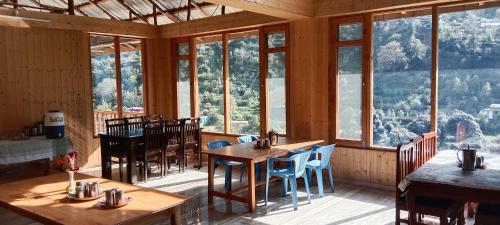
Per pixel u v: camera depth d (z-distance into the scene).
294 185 4.87
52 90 7.12
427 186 3.07
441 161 3.78
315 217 4.58
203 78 8.26
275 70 6.92
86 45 7.59
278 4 5.44
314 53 6.24
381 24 5.75
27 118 6.85
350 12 5.79
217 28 7.47
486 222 3.09
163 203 3.46
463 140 5.18
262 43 7.02
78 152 7.47
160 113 8.79
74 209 3.33
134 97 8.65
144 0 8.82
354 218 4.52
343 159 6.15
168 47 8.68
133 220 3.12
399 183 3.35
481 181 2.99
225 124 7.86
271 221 4.47
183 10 8.70
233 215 4.70
